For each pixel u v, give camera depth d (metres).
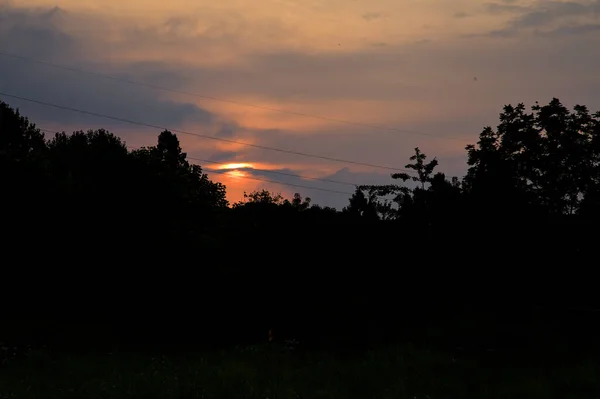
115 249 27.97
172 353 22.00
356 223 31.78
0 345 20.86
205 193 34.75
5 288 27.23
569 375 16.81
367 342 24.52
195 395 13.28
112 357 19.72
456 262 31.30
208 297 28.55
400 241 31.52
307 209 33.44
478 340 24.19
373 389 14.93
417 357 19.27
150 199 29.12
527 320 27.45
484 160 34.88
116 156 30.59
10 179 27.58
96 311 27.83
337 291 30.56
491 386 15.75
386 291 30.75
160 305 28.00
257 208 32.84
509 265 30.28
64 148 40.44
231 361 17.97
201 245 29.31
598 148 35.25
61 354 20.20
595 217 31.95
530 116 37.34
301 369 17.31
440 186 32.41
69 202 27.92
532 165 36.50
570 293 31.05
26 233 27.27
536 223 30.44
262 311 28.95
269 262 30.16
